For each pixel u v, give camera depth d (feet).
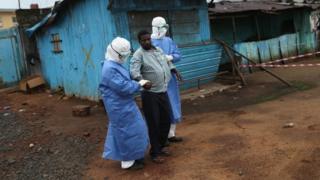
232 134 22.79
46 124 30.66
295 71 43.55
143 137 18.67
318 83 35.60
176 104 21.94
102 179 18.67
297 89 33.91
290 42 53.31
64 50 40.70
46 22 41.47
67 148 23.84
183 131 24.58
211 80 39.50
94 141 24.64
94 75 36.35
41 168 20.94
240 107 29.58
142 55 19.22
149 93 19.26
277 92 33.50
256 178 16.84
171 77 21.47
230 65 45.42
